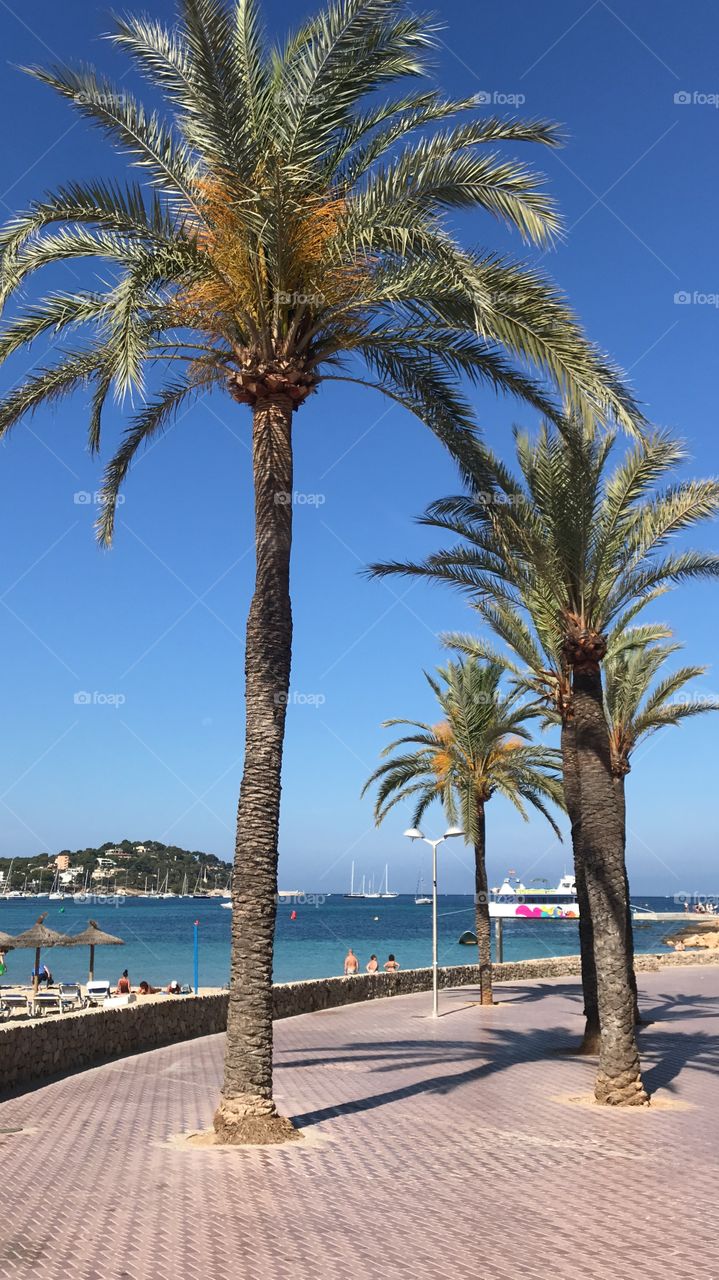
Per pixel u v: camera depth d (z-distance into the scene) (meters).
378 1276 6.45
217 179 11.52
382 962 62.81
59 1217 7.76
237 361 12.23
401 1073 15.88
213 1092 13.74
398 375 13.89
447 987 34.38
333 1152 10.20
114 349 10.65
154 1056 17.55
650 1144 10.70
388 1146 10.53
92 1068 16.05
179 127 11.99
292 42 12.29
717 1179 9.19
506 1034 21.23
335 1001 27.80
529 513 15.75
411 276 11.93
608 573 15.83
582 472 14.77
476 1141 10.82
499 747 28.69
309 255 11.47
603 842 14.03
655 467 15.74
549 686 19.92
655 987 34.66
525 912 111.69
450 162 11.20
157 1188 8.66
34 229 11.28
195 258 11.57
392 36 11.27
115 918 137.25
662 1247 7.10
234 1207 8.08
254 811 11.18
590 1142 10.81
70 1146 10.34
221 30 10.43
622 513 15.87
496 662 24.31
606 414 11.23
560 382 11.21
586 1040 18.41
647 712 24.09
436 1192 8.64
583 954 18.78
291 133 11.12
